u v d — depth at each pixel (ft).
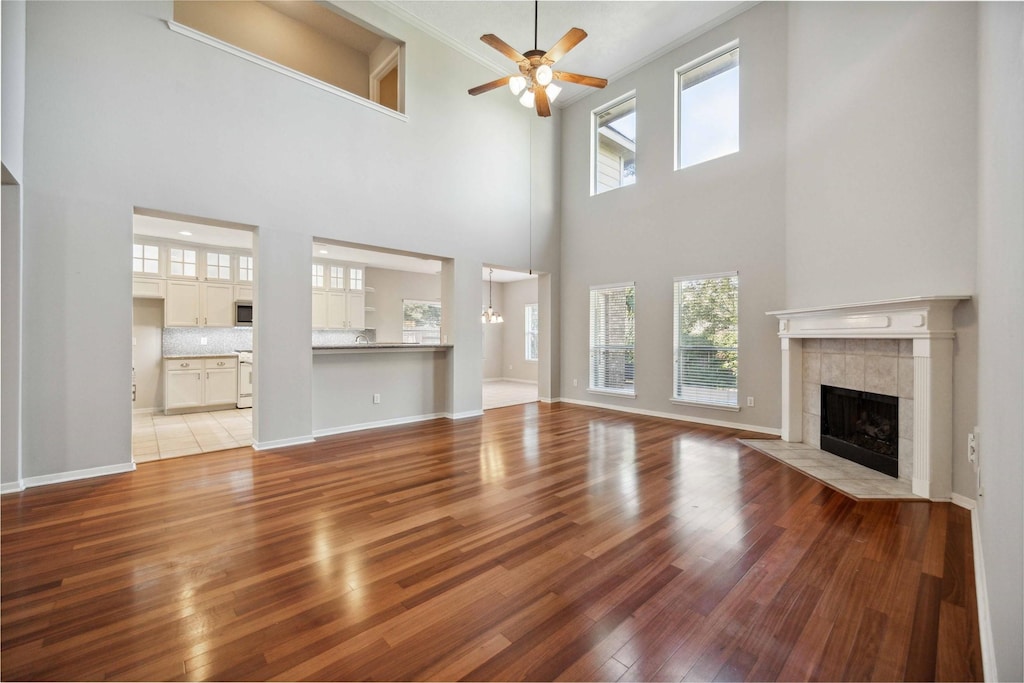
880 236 11.17
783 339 14.74
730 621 5.47
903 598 5.93
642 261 19.95
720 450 13.65
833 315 12.35
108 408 11.17
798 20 14.23
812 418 14.07
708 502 9.37
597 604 5.81
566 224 23.58
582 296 22.79
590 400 22.50
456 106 18.81
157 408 21.48
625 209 20.63
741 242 16.49
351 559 6.98
